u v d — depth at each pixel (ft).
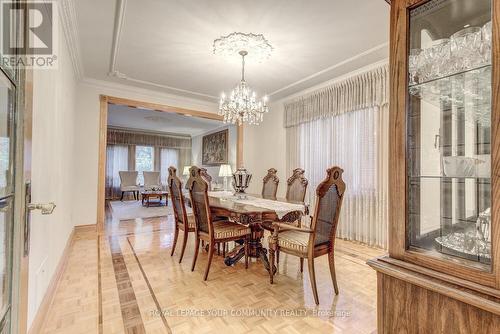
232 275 7.79
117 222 15.67
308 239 6.88
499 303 2.35
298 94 14.84
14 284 2.78
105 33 8.43
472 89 2.96
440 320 2.80
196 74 11.95
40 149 5.18
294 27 8.02
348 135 12.00
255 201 9.52
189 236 12.30
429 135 3.29
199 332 5.07
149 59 10.32
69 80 9.66
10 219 2.76
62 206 8.19
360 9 7.14
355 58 10.18
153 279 7.42
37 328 4.88
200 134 30.60
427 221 3.22
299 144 14.80
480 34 2.84
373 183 10.90
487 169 2.73
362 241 11.28
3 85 2.58
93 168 12.89
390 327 3.25
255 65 10.91
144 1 6.79
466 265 2.70
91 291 6.66
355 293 6.72
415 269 3.01
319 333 5.09
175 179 9.11
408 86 3.27
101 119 13.06
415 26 3.31
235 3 6.90
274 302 6.23
